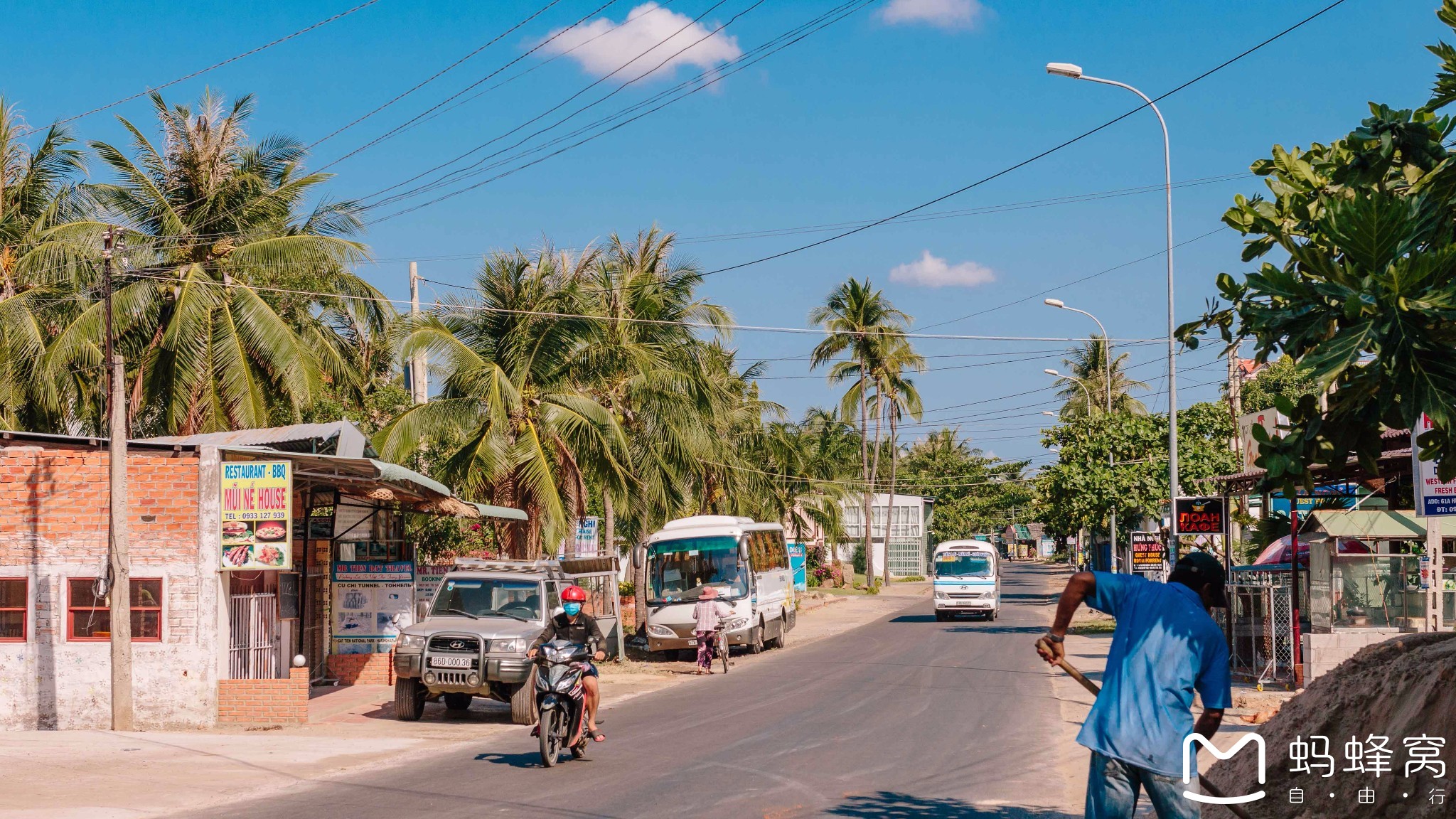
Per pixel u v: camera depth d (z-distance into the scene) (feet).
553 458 91.81
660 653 103.35
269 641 57.72
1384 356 18.25
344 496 69.72
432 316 88.89
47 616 51.49
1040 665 77.46
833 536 203.21
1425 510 45.60
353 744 46.37
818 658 89.61
